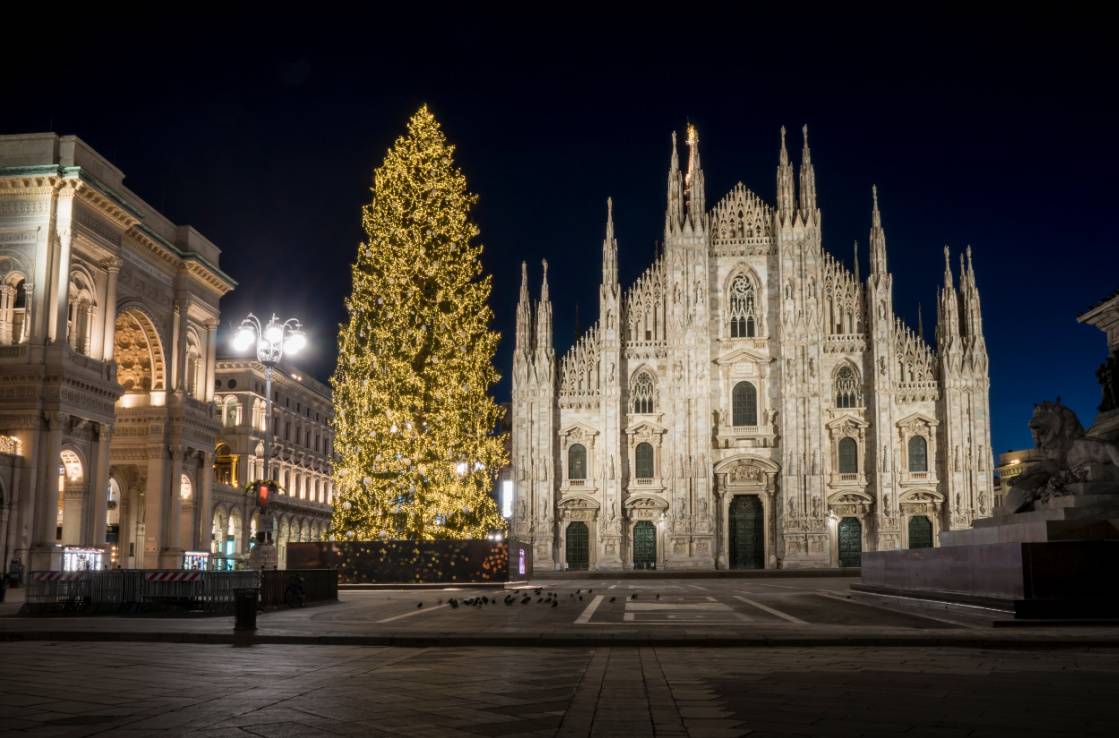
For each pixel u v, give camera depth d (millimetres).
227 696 14906
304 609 34812
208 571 32875
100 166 67875
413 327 52969
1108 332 34500
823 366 92500
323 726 12508
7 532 58656
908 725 12219
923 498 89000
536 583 66938
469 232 55250
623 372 94562
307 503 118375
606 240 95188
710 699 14375
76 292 65562
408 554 52406
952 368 89688
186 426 77500
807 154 94562
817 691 15039
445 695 14977
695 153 95812
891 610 32500
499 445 56062
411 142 54625
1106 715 12859
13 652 21438
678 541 90562
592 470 93188
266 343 47312
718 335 94375
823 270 94000
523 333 94062
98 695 15023
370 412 51938
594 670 17891
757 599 40625
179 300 78625
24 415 60469
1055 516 27750
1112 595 25031
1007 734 11648
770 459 91625
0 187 62719
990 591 27391
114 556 78625
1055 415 30391
